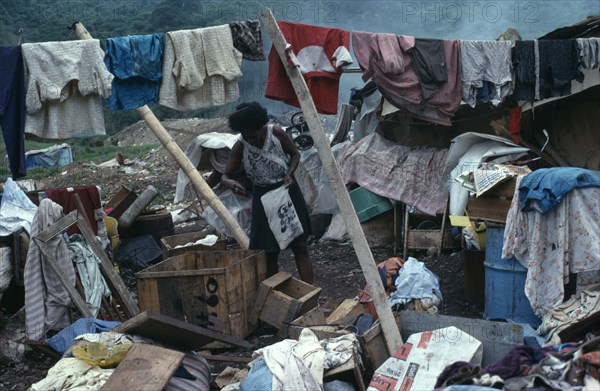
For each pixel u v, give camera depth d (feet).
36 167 87.51
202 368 15.30
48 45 16.83
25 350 18.54
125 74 17.67
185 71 18.06
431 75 20.22
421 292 17.58
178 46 18.06
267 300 18.85
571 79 21.76
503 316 18.66
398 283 17.99
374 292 15.28
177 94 18.47
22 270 22.18
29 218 22.93
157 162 82.02
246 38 18.63
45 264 19.15
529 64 21.38
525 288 17.31
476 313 20.48
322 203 32.17
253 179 20.24
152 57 17.90
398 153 30.99
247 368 14.61
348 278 25.94
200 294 18.62
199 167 35.47
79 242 20.54
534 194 16.70
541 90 21.75
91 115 17.58
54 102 17.17
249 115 19.17
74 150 103.96
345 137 38.32
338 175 15.97
